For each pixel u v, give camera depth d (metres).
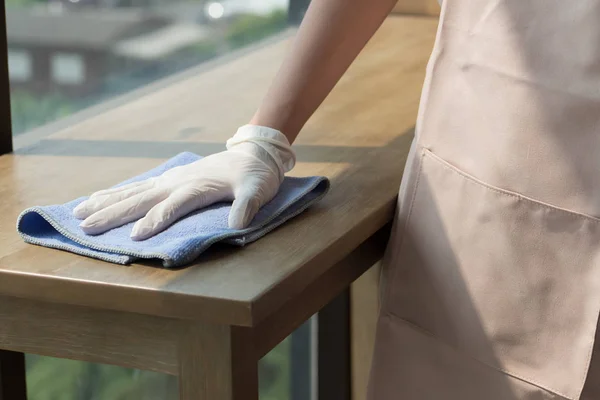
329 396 2.20
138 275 1.06
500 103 1.25
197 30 2.45
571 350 1.26
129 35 2.25
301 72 1.36
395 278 1.39
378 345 1.43
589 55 1.17
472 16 1.27
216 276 1.06
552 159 1.22
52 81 2.03
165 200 1.20
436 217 1.33
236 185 1.25
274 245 1.17
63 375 2.32
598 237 1.21
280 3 2.72
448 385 1.38
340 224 1.25
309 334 2.43
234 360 1.05
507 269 1.28
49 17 2.00
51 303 1.12
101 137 1.77
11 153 1.65
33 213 1.21
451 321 1.35
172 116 1.92
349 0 1.35
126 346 1.10
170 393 2.31
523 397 1.31
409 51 2.49
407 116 1.86
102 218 1.18
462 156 1.30
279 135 1.32
